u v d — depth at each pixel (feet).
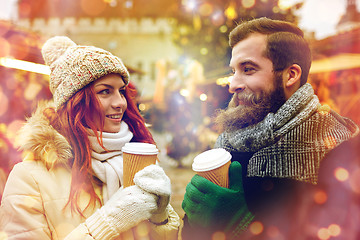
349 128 4.50
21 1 87.30
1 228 4.26
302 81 4.55
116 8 100.01
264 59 4.46
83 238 3.99
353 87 16.87
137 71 22.77
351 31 15.92
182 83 28.50
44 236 4.28
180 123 30.60
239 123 4.65
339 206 3.88
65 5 94.32
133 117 5.44
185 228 4.69
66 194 4.49
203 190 4.17
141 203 4.06
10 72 16.78
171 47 99.19
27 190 4.32
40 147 4.42
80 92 4.65
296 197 4.06
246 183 4.42
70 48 4.86
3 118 16.70
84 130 4.60
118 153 4.99
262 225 4.15
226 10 19.20
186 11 25.52
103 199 4.73
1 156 10.43
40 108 4.89
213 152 4.40
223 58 24.21
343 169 3.91
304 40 4.57
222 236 4.08
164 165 33.78
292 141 4.17
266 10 16.16
